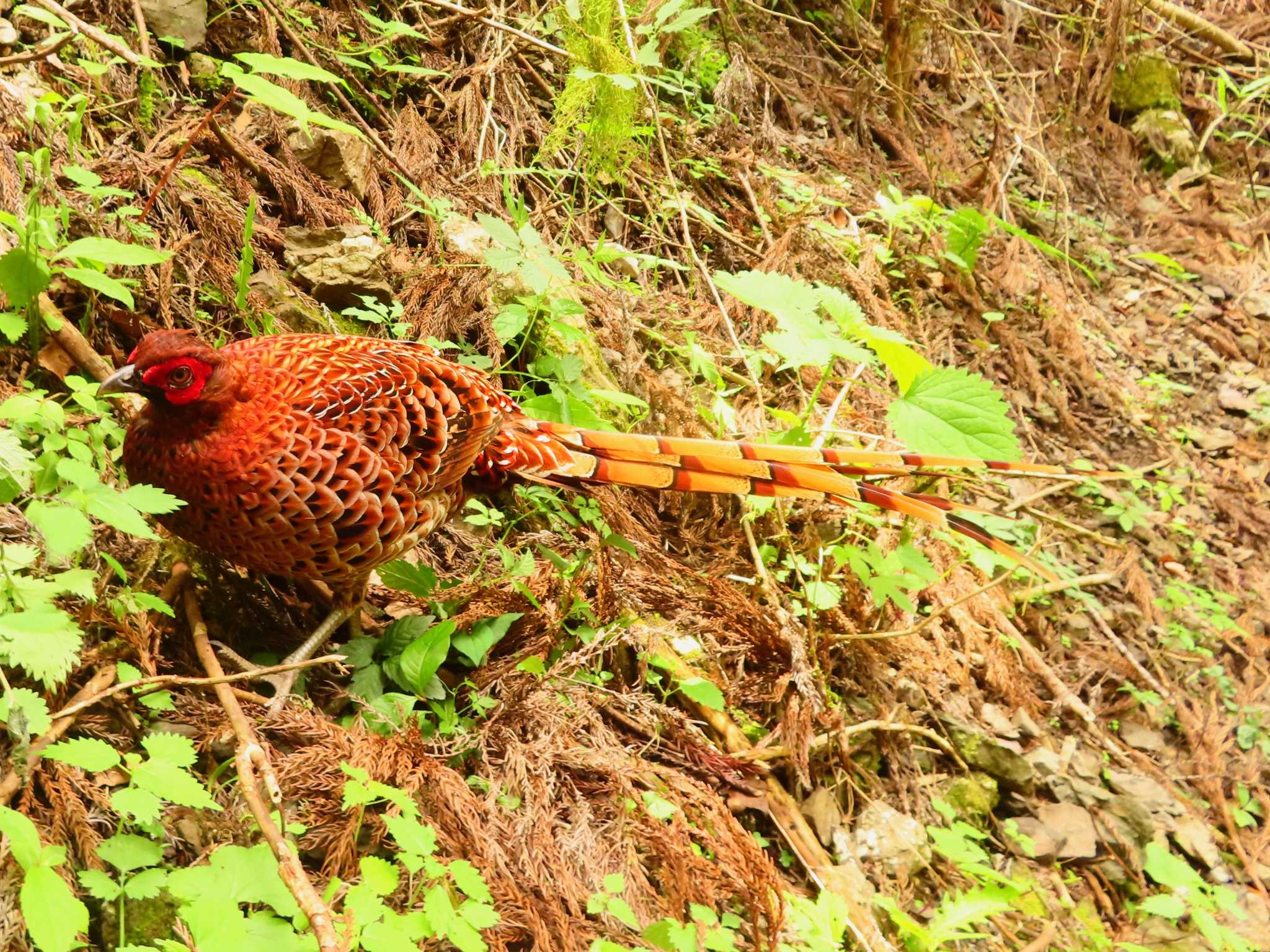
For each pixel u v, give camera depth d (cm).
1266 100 811
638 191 491
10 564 241
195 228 360
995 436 332
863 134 636
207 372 241
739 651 362
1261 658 479
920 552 377
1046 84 743
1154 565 505
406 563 306
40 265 284
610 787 297
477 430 286
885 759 373
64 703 246
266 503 251
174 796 208
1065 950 341
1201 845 394
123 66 385
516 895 258
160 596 277
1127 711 442
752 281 363
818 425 448
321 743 268
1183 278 679
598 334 418
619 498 366
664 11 455
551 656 321
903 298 557
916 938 314
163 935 225
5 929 211
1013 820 379
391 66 451
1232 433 584
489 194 446
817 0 673
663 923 261
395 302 371
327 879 248
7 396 286
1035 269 593
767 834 329
